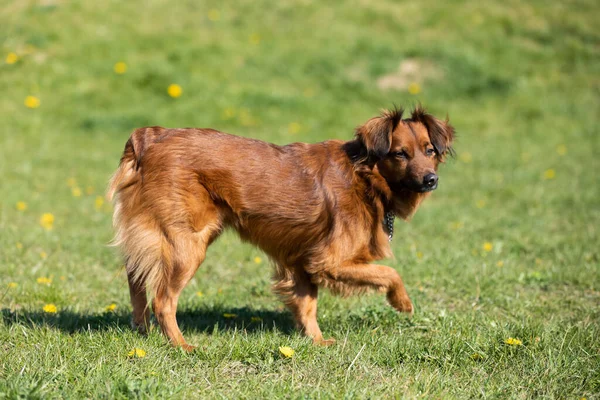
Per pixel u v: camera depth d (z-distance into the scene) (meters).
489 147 22.00
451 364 6.95
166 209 7.60
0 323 7.84
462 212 15.54
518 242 13.02
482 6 30.84
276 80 25.88
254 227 8.04
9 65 24.64
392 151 8.05
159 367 6.71
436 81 26.14
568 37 29.27
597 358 7.13
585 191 17.30
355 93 25.30
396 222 14.67
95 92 23.86
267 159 7.95
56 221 14.30
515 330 7.87
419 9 30.39
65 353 6.82
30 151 19.86
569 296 10.14
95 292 10.05
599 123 24.20
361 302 9.72
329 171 8.02
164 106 23.42
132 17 28.34
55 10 27.89
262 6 29.98
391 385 6.41
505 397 6.31
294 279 8.30
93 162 19.30
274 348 7.29
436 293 10.27
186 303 9.50
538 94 26.00
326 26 28.89
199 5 29.77
